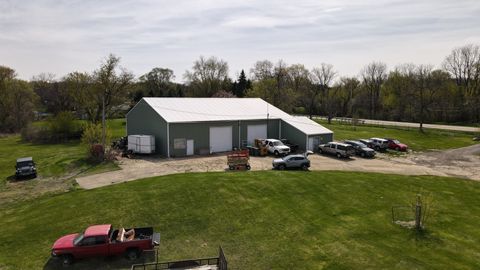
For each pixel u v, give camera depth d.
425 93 80.19
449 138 57.06
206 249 17.09
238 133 44.44
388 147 47.38
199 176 28.61
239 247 17.28
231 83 109.38
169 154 39.19
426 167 36.38
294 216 20.98
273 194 24.45
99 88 62.72
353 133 59.88
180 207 21.95
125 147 42.88
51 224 20.03
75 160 37.16
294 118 49.16
